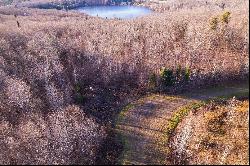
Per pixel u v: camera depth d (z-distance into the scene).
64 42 91.88
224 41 77.62
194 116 56.97
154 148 50.81
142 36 95.00
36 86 69.44
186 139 50.56
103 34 95.94
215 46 77.94
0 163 46.16
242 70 67.38
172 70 69.62
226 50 75.06
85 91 69.31
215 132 53.00
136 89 68.50
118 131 55.44
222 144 50.31
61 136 50.28
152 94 65.94
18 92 62.22
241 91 63.78
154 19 109.62
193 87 66.56
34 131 51.31
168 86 67.00
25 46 87.94
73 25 111.25
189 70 68.00
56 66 74.50
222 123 54.91
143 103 63.06
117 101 65.25
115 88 69.94
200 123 54.97
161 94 65.56
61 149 48.03
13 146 48.59
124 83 71.19
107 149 51.59
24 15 152.12
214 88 65.88
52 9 179.75
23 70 75.44
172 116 58.09
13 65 76.50
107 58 79.81
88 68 77.12
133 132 54.88
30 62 78.44
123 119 58.59
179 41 89.31
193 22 94.00
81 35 100.19
